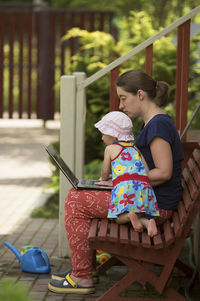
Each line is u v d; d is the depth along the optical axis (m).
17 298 2.20
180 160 4.26
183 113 5.21
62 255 5.34
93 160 9.26
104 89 9.05
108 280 4.75
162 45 8.69
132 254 3.99
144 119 4.32
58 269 5.00
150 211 4.11
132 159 4.16
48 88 17.28
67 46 22.59
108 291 4.06
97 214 4.30
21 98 17.64
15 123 18.25
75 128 5.26
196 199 3.95
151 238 4.09
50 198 8.05
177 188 4.27
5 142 14.16
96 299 4.17
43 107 17.33
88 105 9.16
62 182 5.25
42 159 11.91
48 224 6.72
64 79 5.18
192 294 4.46
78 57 9.51
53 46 17.23
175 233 3.86
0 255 5.38
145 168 4.19
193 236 5.61
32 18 17.28
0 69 17.53
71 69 9.90
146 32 9.12
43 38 17.14
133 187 4.07
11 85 17.72
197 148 4.82
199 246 4.73
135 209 4.05
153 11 11.97
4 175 10.08
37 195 8.41
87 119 9.18
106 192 4.31
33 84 24.27
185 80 5.19
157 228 4.24
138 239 3.90
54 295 4.36
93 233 3.98
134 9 16.30
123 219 4.10
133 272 4.04
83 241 4.32
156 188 4.25
